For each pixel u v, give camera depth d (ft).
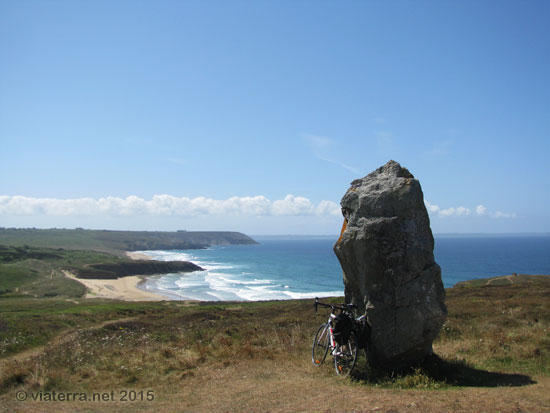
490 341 31.60
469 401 17.42
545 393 18.49
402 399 18.13
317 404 18.31
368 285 24.56
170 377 26.71
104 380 27.22
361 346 24.41
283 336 40.04
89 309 106.22
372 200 25.18
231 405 19.42
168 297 208.03
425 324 22.54
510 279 126.52
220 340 38.91
